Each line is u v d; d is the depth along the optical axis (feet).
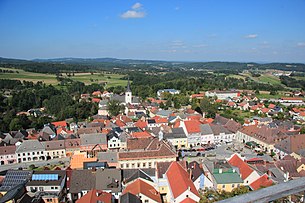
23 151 321.73
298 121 516.32
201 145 374.84
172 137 363.97
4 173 261.03
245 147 364.79
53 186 203.82
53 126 444.96
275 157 321.11
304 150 285.23
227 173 210.38
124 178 215.92
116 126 427.74
